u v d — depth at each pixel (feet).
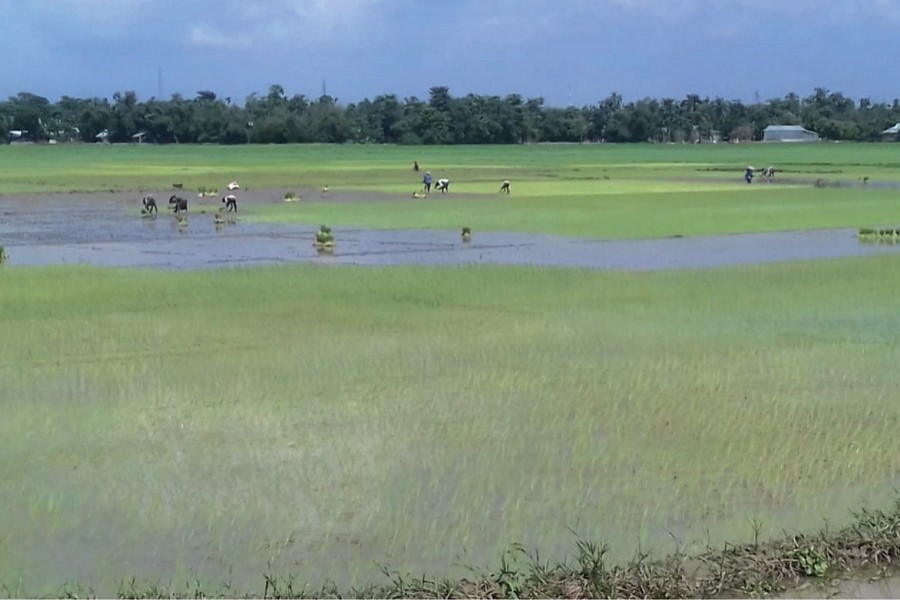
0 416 136.36
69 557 91.76
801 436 126.31
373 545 93.45
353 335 188.85
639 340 184.85
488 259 302.25
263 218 434.71
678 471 113.09
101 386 152.25
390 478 111.24
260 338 186.29
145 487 109.29
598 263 294.25
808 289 245.04
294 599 81.35
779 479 110.42
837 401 143.33
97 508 103.30
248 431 129.39
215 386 152.15
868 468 114.11
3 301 224.33
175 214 453.58
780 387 151.02
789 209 481.87
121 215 456.45
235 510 102.53
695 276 265.13
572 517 99.40
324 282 251.60
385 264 289.53
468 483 109.40
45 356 171.94
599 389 149.69
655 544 92.73
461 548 92.58
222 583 85.87
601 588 82.64
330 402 142.82
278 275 263.29
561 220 423.23
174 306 219.20
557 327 196.54
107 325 197.98
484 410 138.31
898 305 223.71
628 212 463.01
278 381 155.12
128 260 300.20
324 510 102.12
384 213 456.45
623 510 101.30
